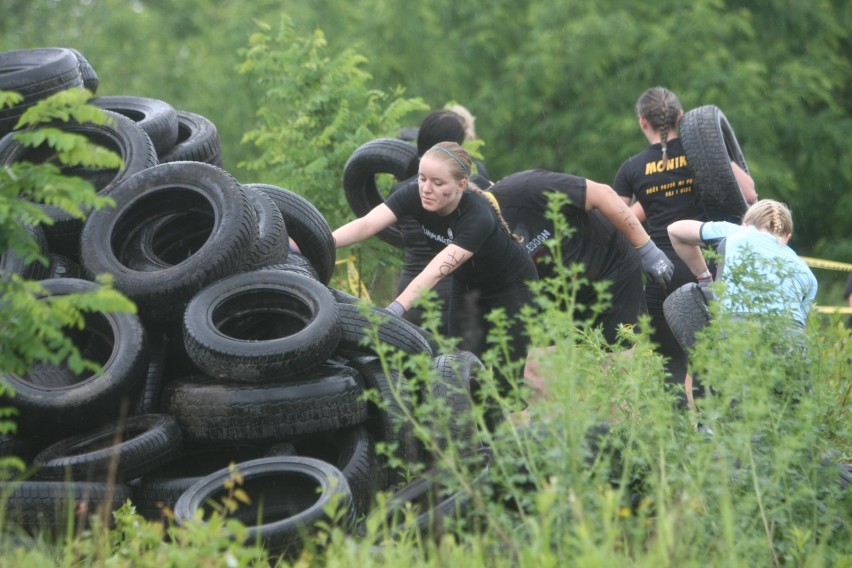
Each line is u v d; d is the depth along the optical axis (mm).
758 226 21719
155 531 14219
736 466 15430
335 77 37156
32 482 17000
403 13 69625
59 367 19969
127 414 19172
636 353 15844
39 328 15164
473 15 73688
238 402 18172
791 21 73125
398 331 19281
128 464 17719
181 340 20281
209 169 20797
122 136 23062
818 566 13688
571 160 70625
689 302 22188
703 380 15805
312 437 18812
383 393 18797
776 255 21000
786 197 69312
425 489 16578
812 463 15609
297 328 20156
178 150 25219
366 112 36906
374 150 30281
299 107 37312
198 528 13766
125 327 19297
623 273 23422
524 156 70688
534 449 14359
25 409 18344
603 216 23375
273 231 20891
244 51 38281
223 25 76188
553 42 69375
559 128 70250
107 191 21578
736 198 27547
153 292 19500
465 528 15430
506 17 73250
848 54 76188
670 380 24891
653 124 28203
